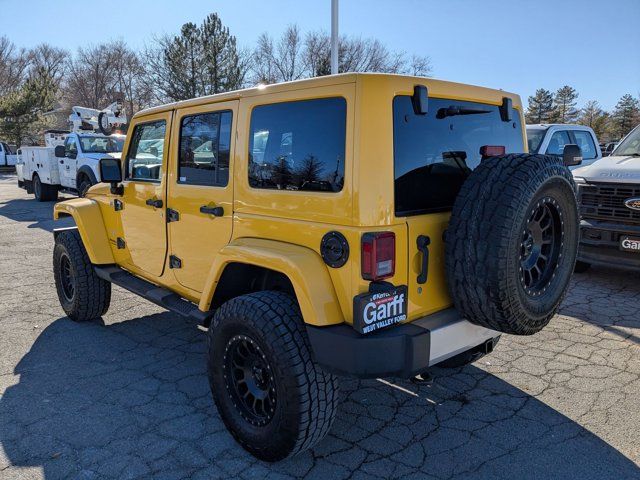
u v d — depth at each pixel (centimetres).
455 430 319
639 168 564
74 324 509
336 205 253
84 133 1462
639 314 523
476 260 247
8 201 1639
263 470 280
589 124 6856
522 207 245
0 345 453
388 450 299
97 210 480
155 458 290
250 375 291
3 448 299
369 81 246
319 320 251
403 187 261
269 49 4334
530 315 265
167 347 450
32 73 6500
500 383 381
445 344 268
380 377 247
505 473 277
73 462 286
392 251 249
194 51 3212
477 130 312
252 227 303
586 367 405
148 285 423
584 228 594
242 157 309
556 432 316
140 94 5669
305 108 271
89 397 359
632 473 277
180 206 365
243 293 340
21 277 690
